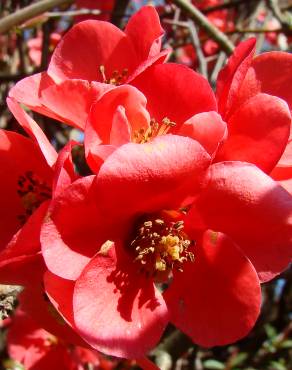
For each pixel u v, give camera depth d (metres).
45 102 0.10
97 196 0.09
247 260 0.09
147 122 0.10
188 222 0.10
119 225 0.10
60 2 0.16
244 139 0.10
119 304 0.09
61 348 0.20
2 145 0.10
